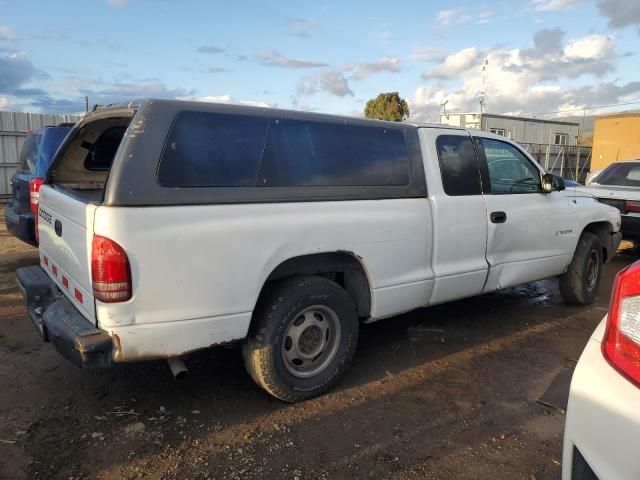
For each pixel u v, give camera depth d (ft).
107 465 9.21
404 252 12.82
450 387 12.50
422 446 10.00
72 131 13.47
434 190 13.51
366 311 12.60
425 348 14.90
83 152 14.17
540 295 20.76
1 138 48.75
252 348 10.94
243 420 10.80
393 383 12.64
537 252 16.71
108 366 9.26
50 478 8.82
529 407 11.60
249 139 10.48
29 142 23.25
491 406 11.62
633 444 5.65
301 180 11.10
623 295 6.35
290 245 10.71
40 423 10.53
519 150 16.52
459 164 14.39
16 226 21.57
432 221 13.35
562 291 19.16
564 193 18.13
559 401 11.89
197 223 9.55
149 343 9.34
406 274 12.99
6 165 49.37
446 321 17.29
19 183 21.94
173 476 8.95
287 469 9.19
